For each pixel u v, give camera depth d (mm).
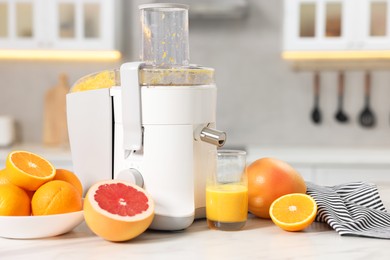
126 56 4102
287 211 1252
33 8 3701
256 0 4051
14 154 1239
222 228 1243
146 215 1141
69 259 1033
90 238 1185
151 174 1242
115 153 1337
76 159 1422
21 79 4160
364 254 1060
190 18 3992
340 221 1252
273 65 4070
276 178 1314
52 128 4066
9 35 3707
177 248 1104
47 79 4152
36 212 1174
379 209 1431
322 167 3416
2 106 4164
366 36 3570
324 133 4059
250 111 4102
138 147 1254
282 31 4051
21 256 1052
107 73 1365
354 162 3391
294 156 3439
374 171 3398
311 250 1086
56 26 3707
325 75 4031
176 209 1227
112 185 1185
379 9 3568
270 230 1248
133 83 1238
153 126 1240
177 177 1239
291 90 4066
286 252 1073
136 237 1195
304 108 4066
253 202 1328
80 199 1222
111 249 1101
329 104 4043
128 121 1258
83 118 1386
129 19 4059
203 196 1311
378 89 3998
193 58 4098
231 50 4082
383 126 4012
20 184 1186
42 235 1172
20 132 4176
